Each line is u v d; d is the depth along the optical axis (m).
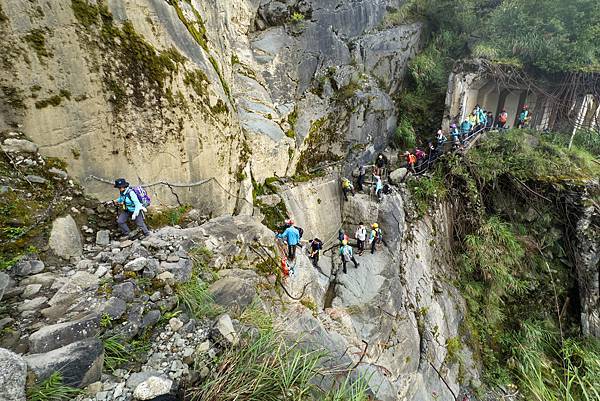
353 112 11.56
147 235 4.59
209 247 4.87
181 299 3.67
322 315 6.93
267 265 5.73
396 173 11.88
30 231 3.73
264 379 3.00
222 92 6.52
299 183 9.62
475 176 11.48
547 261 10.90
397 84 14.34
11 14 3.62
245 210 7.60
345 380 3.71
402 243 10.07
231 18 8.88
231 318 3.77
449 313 10.03
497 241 10.96
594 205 9.88
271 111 9.37
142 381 2.63
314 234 9.70
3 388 1.95
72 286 3.26
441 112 14.25
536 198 10.88
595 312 10.05
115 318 3.01
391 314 8.27
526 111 12.67
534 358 9.57
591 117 11.88
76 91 4.25
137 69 4.69
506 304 10.98
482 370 9.78
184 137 5.54
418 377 8.04
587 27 11.74
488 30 13.86
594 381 8.47
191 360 3.06
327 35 11.38
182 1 5.70
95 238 4.38
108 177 4.74
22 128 3.97
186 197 5.82
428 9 15.27
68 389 2.31
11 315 2.90
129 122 4.80
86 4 4.12
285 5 10.57
